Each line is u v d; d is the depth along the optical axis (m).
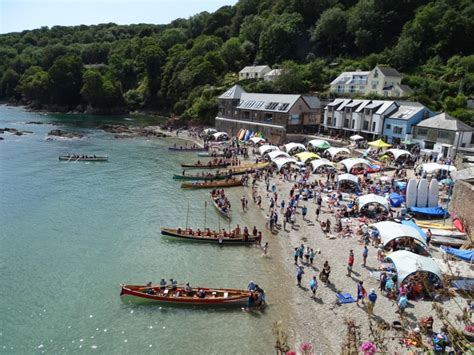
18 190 59.84
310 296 31.61
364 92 110.44
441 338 22.77
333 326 27.64
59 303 30.88
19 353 25.45
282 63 147.25
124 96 189.75
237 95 115.88
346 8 170.88
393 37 141.12
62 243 41.62
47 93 185.12
